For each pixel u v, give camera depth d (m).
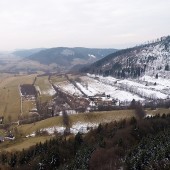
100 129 183.62
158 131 171.50
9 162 149.50
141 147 135.75
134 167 117.44
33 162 145.12
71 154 154.00
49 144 161.25
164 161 111.56
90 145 154.38
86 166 129.38
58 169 135.75
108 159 131.12
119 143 150.12
